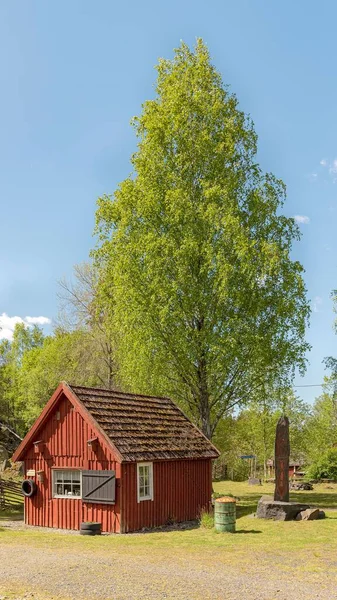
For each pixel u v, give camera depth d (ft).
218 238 100.78
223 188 103.60
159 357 101.60
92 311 149.07
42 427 76.07
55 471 74.74
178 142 108.37
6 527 74.18
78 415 73.05
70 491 73.61
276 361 101.19
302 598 35.58
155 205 104.94
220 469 223.30
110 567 44.73
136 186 108.99
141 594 36.55
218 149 105.70
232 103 111.24
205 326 101.55
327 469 164.35
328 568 44.24
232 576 41.57
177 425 85.20
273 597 35.78
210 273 100.78
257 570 43.60
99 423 71.15
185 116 107.45
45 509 74.64
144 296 102.32
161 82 116.67
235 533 62.95
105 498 68.39
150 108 113.19
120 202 109.19
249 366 100.78
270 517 72.64
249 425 199.82
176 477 77.25
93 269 149.28
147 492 72.18
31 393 165.37
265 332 101.24
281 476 76.13
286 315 100.12
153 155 108.88
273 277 101.14
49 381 156.35
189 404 107.96
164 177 107.45
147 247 101.09
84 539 60.95
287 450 76.69
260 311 101.19
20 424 216.13
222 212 100.48
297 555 49.47
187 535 63.21
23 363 203.82
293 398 179.42
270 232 105.09
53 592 37.24
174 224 103.86
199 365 103.65
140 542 57.93
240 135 108.88
